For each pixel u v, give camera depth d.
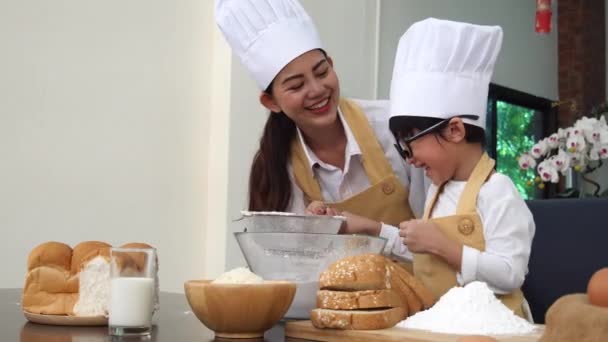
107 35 2.58
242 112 2.86
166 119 2.74
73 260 1.07
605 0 5.72
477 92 1.36
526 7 4.89
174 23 2.77
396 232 1.52
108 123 2.58
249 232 1.08
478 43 1.35
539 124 5.14
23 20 2.40
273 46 1.54
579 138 2.45
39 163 2.42
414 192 1.66
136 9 2.66
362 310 0.92
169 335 0.94
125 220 2.62
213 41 2.89
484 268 1.23
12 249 2.36
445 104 1.33
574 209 1.51
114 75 2.60
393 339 0.86
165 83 2.74
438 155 1.34
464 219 1.31
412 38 1.39
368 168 1.65
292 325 0.95
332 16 3.16
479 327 0.92
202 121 2.85
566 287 1.49
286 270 1.06
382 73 3.44
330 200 1.73
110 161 2.58
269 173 1.68
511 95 4.73
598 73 5.55
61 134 2.47
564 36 5.36
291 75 1.53
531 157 2.59
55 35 2.47
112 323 0.94
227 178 2.81
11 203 2.36
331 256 1.06
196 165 2.83
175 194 2.76
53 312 1.05
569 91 5.32
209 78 2.88
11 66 2.38
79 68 2.52
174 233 2.76
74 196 2.50
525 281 1.54
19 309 1.25
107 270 1.05
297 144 1.68
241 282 0.92
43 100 2.44
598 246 1.46
